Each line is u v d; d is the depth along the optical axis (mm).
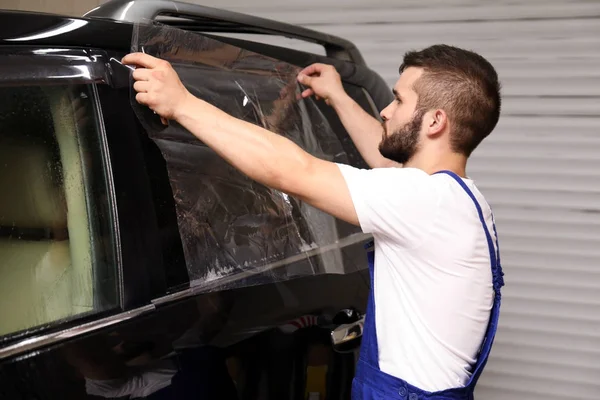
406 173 1523
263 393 1649
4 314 1223
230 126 1471
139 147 1498
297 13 3973
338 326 1893
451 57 1615
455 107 1592
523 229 3680
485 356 1617
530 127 3643
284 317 1727
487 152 3693
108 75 1458
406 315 1553
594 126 3572
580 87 3574
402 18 3818
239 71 1858
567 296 3646
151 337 1409
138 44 1515
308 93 2088
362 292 2035
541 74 3617
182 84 1557
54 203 1345
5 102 1298
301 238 1900
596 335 3619
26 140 1323
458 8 3723
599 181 3580
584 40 3559
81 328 1305
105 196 1421
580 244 3619
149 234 1472
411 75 1645
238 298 1614
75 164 1392
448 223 1518
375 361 1592
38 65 1354
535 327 3693
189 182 1597
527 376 3715
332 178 1482
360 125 2111
